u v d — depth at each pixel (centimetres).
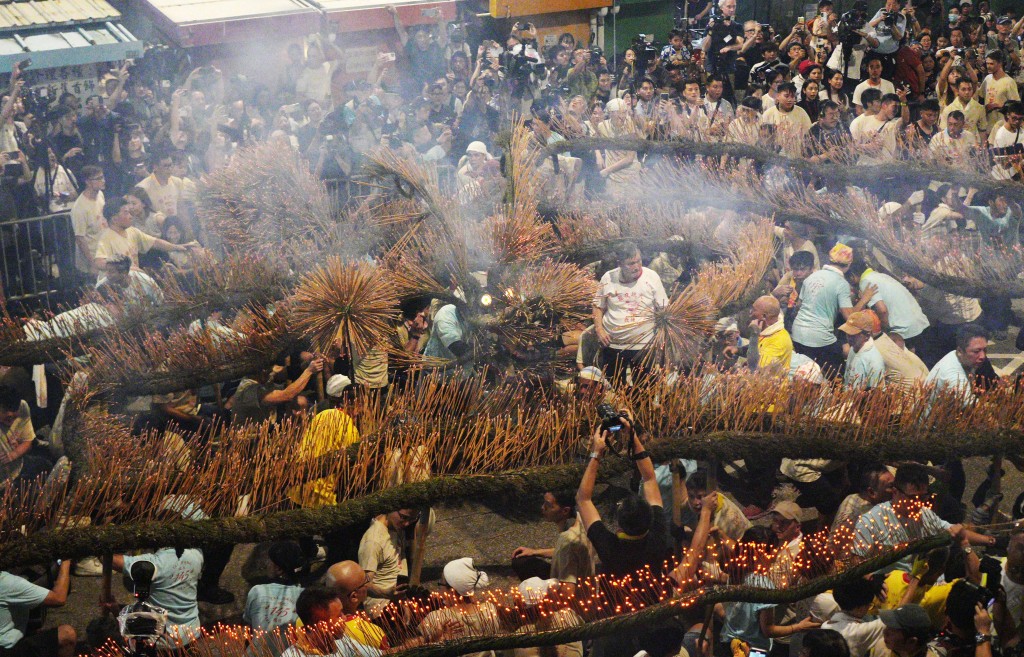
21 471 790
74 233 1145
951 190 1148
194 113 1534
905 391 736
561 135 1316
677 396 708
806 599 643
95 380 827
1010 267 1041
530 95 1720
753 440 684
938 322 1071
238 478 644
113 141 1454
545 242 1008
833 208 1091
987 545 663
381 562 691
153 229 1166
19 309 1116
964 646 586
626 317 878
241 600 756
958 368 796
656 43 2167
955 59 1850
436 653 545
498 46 1883
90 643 654
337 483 659
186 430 849
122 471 636
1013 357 1100
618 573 564
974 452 701
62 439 769
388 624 579
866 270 1048
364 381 904
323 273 867
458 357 854
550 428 692
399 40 1909
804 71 1670
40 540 593
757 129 1273
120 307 946
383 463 670
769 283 991
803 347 967
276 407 866
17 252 1102
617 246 1057
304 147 1572
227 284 983
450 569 673
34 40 1633
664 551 573
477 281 884
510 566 785
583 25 2092
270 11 1811
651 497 577
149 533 607
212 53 1792
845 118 1569
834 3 2208
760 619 632
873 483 691
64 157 1409
